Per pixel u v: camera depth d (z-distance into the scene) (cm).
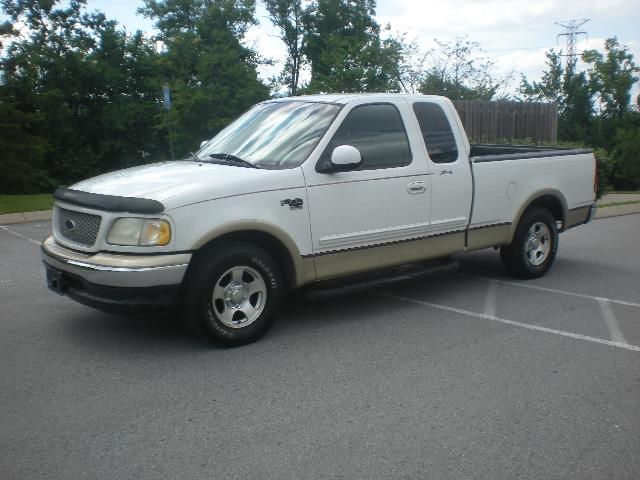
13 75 2412
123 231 470
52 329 556
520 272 748
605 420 399
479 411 409
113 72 2633
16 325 566
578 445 368
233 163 562
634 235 1105
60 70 2522
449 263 660
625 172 2817
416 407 413
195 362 484
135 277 460
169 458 348
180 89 2117
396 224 600
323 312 623
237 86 2183
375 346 526
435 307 644
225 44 2270
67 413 399
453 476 334
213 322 499
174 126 2159
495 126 1648
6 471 333
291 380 454
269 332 558
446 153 642
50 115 2433
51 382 445
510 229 713
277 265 543
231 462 345
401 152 607
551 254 770
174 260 470
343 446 363
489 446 365
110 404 412
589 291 714
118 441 365
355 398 426
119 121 2592
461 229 661
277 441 367
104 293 468
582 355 512
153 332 551
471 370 477
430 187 621
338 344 530
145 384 443
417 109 632
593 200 822
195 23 2809
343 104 584
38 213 1266
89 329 557
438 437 374
